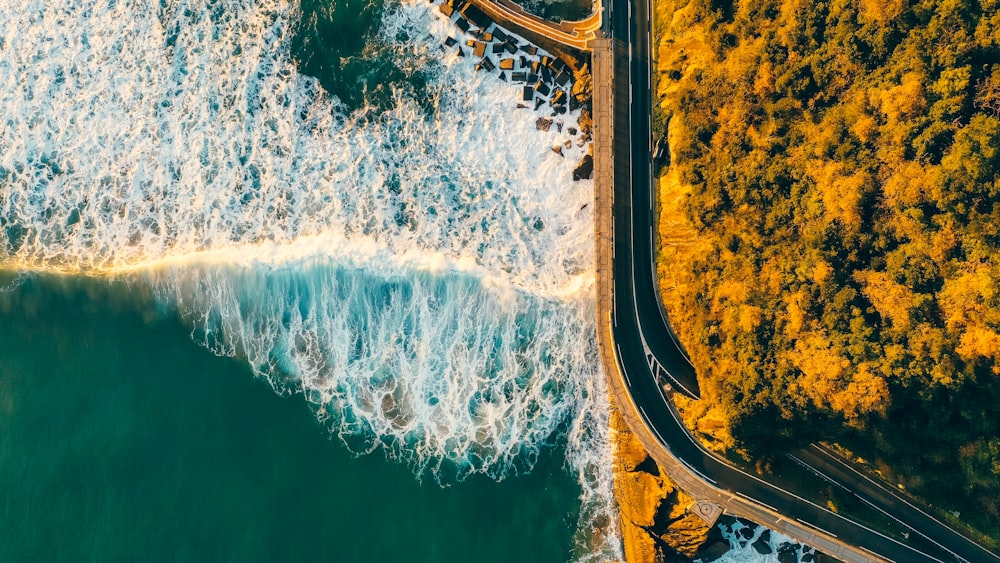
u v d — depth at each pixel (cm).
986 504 4853
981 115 4016
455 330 5716
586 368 5650
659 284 5366
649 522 5419
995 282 3975
